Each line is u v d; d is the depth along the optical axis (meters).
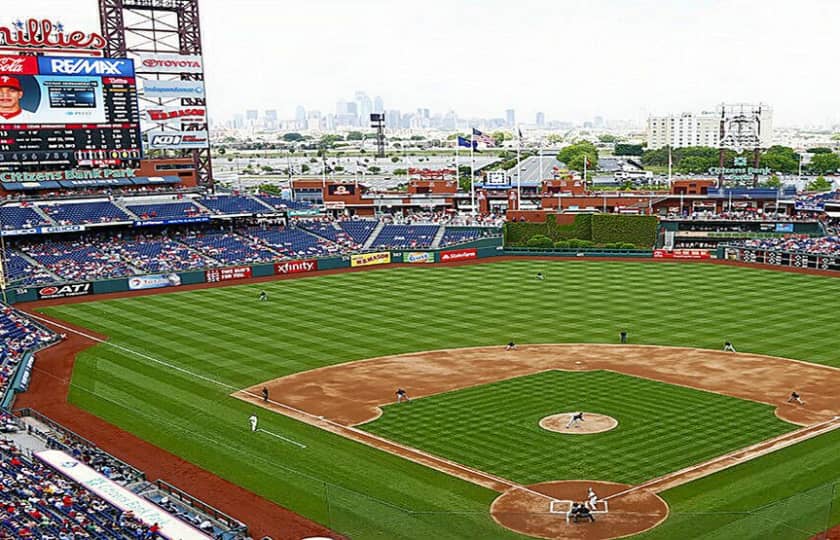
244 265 115.50
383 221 144.50
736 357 69.38
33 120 112.25
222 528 40.47
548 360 69.75
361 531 39.56
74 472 44.19
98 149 117.19
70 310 93.94
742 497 42.44
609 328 80.75
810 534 38.19
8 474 42.94
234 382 65.19
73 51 113.62
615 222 134.00
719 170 163.50
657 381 62.81
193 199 135.00
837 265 110.25
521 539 38.50
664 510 41.16
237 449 51.19
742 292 97.38
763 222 135.50
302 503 43.41
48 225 113.50
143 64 127.81
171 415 57.78
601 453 48.72
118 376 67.56
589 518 40.22
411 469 47.28
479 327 82.31
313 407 58.75
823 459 47.03
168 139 132.00
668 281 105.81
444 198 166.38
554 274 113.19
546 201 157.50
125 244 120.06
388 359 71.06
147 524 38.56
